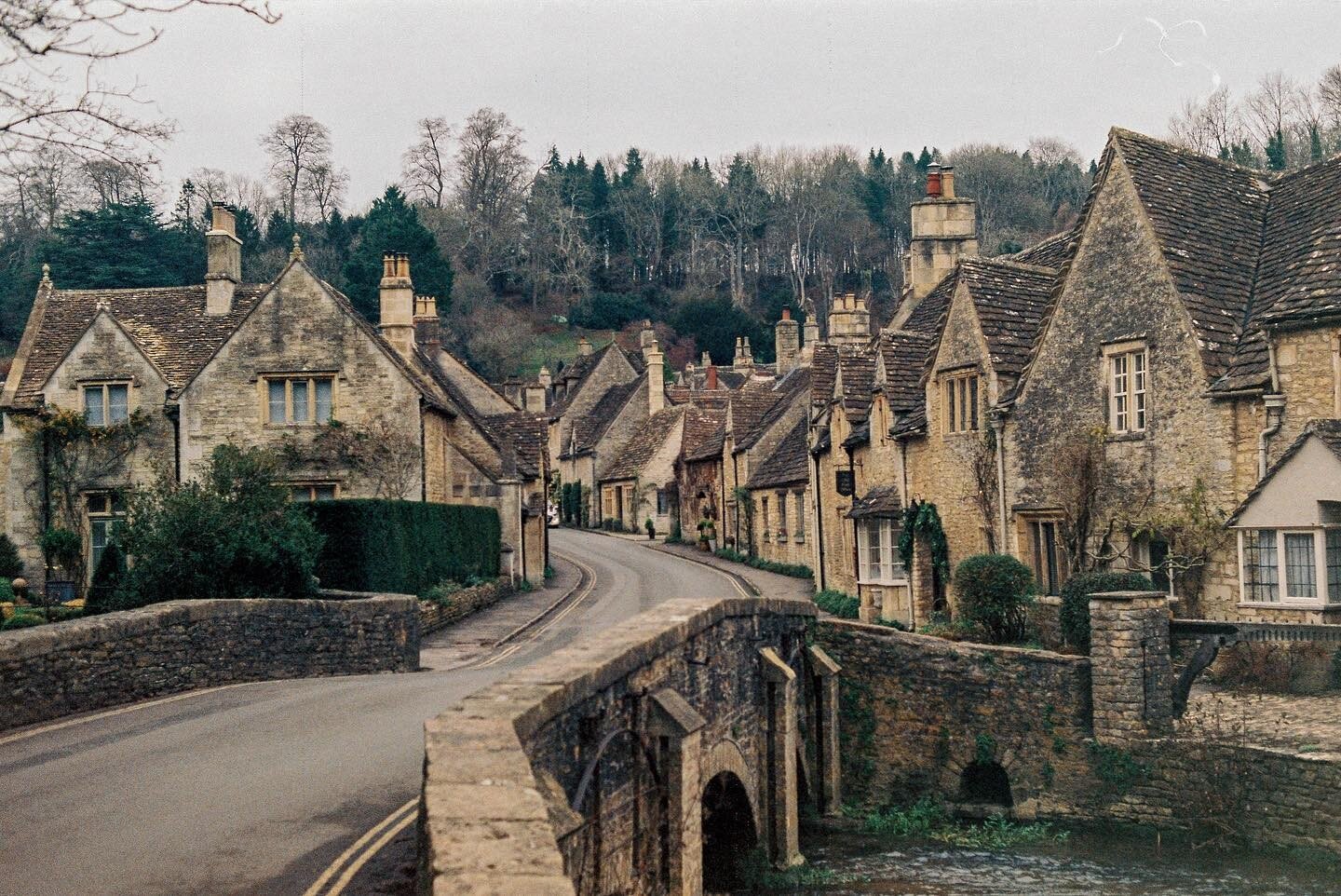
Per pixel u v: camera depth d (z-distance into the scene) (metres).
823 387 38.34
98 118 9.23
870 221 137.00
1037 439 23.86
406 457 35.94
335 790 12.02
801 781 19.81
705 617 14.29
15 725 15.46
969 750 19.55
